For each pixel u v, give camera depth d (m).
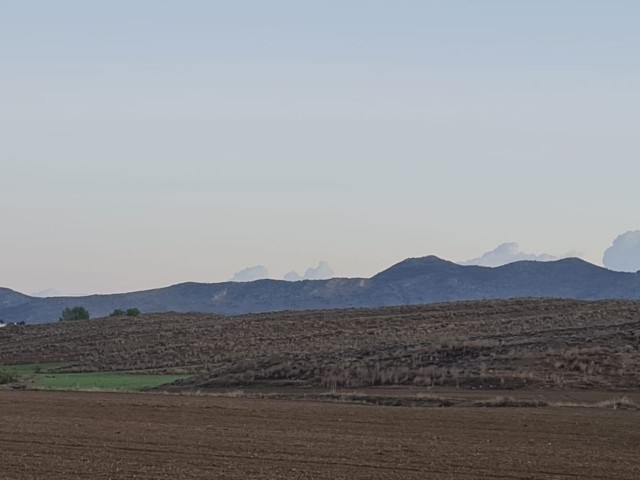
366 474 29.33
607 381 64.12
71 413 50.12
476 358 75.25
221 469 30.31
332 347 117.06
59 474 29.36
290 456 33.25
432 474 29.39
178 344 131.88
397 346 86.94
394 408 52.62
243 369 86.44
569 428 41.97
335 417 47.12
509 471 29.97
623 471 30.08
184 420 46.41
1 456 33.44
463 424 43.75
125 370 112.25
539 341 79.50
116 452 34.41
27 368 120.44
